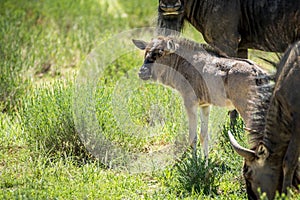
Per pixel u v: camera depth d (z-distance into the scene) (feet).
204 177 69.15
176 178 71.00
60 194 66.54
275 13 82.12
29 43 120.88
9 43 116.47
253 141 61.41
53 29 133.59
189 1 84.12
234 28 83.61
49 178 70.49
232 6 82.99
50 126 78.33
